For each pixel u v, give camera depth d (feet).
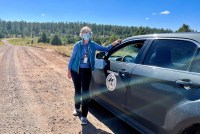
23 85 24.58
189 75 8.68
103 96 14.70
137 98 11.21
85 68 13.97
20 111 16.33
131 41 13.17
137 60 11.89
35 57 60.44
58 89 23.32
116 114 13.30
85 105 14.11
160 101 9.71
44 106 17.62
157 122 9.93
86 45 13.96
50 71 35.32
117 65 13.24
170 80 9.29
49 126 13.91
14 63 43.78
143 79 10.78
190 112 8.11
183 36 9.87
